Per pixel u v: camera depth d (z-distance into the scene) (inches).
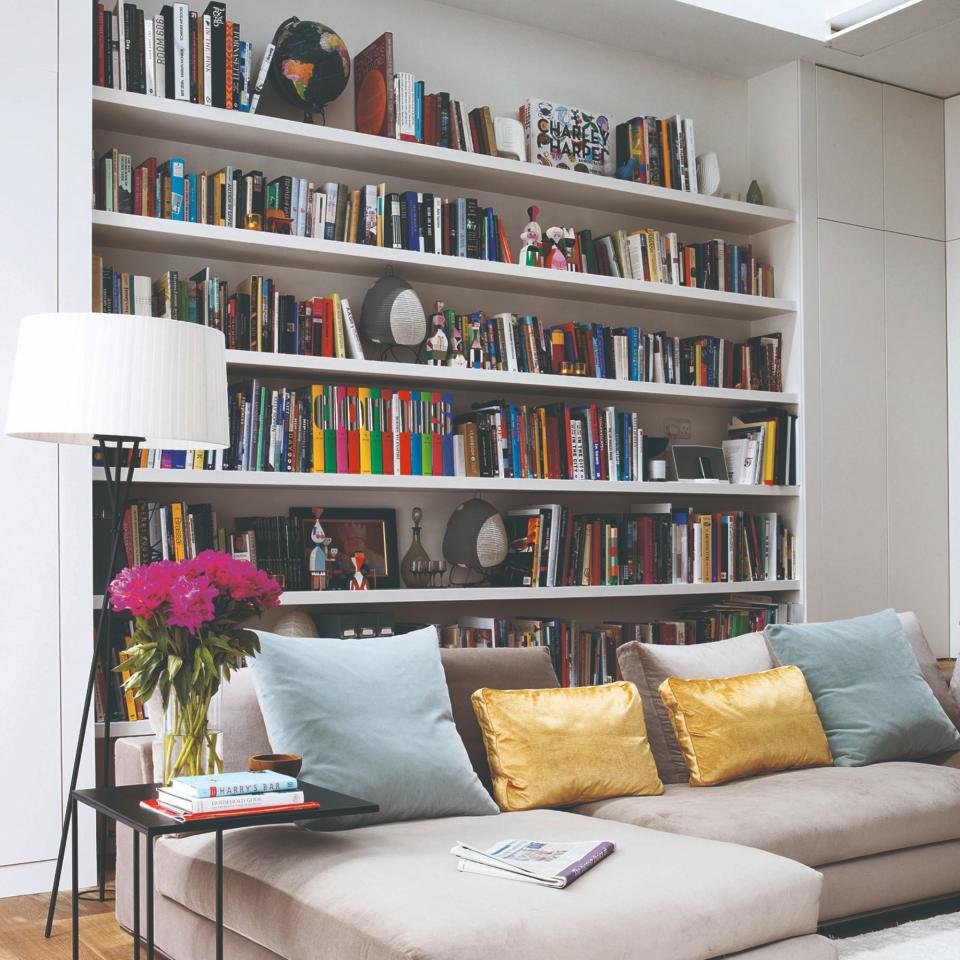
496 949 75.1
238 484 152.4
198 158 163.3
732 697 132.5
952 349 226.8
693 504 209.9
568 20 193.3
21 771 132.6
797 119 209.8
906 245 222.7
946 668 209.6
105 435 113.0
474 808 110.8
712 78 216.2
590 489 182.2
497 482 172.4
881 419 217.0
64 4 139.1
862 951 111.1
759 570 203.3
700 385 199.0
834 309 211.5
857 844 116.7
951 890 126.5
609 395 193.3
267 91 169.3
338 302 163.8
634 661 136.8
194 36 152.9
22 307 134.9
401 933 75.7
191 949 100.0
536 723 119.6
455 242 174.1
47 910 126.2
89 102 140.1
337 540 169.5
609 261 191.9
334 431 160.4
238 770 106.7
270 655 107.0
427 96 173.6
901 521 218.5
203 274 154.3
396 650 116.1
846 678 143.3
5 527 132.9
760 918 89.6
